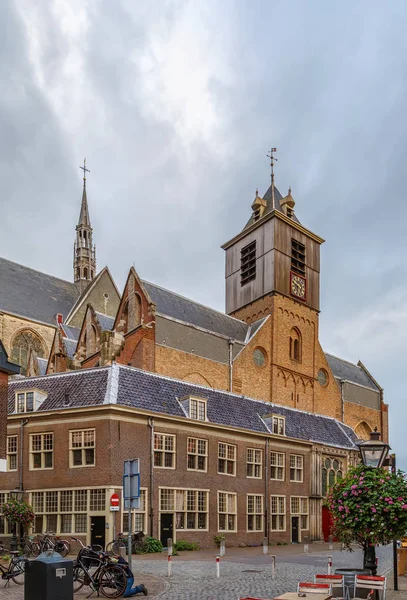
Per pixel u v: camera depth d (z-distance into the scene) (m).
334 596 14.85
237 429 39.16
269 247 69.06
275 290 67.19
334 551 34.78
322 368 72.38
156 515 33.06
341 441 49.81
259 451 41.03
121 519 31.08
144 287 56.41
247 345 62.03
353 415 80.44
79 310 75.19
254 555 30.97
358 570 15.84
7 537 33.06
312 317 71.94
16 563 19.16
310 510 44.00
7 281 72.50
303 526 43.47
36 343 69.00
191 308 62.34
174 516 34.19
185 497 35.03
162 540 33.28
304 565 25.83
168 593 17.73
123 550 29.47
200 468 36.66
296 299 69.81
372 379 91.19
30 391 35.00
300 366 68.50
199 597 17.00
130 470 18.36
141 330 50.88
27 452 33.88
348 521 16.70
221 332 63.00
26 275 76.69
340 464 48.19
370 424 83.88
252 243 71.81
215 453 37.69
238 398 43.47
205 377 56.09
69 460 32.56
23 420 34.25
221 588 18.78
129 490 18.27
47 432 33.62
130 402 33.47
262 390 62.84
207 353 57.19
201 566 25.08
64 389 35.12
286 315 68.19
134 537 30.36
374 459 18.02
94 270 100.56
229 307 73.19
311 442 45.03
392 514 16.25
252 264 71.56
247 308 70.19
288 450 43.28
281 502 41.75
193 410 37.47
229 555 30.83
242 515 38.59
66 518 32.09
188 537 34.69
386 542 17.41
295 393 66.88
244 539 38.28
